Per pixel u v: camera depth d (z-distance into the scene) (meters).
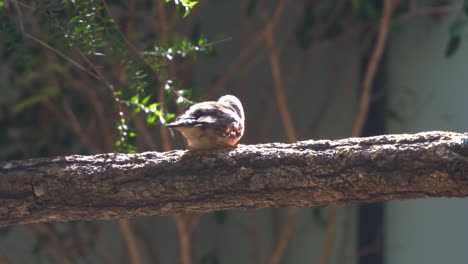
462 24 12.11
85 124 13.27
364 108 12.26
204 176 6.19
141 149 13.04
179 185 6.21
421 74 13.16
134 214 6.42
